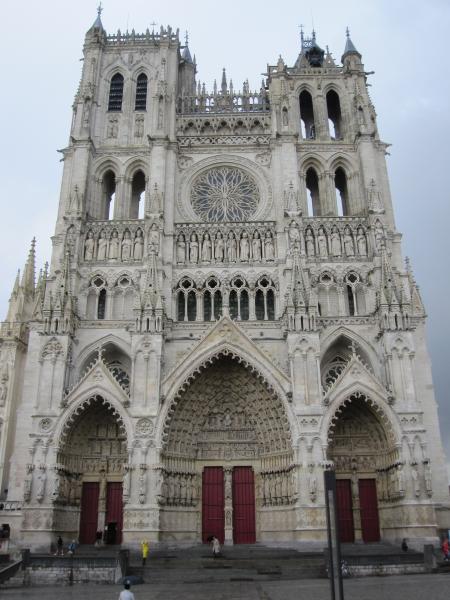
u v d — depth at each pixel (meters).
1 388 64.44
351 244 64.94
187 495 56.44
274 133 70.31
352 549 49.75
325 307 62.56
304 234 65.06
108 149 71.50
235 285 63.47
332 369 61.31
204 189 70.56
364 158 68.75
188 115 73.81
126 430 53.41
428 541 49.38
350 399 55.25
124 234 65.69
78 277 62.97
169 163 69.06
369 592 31.08
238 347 57.00
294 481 51.78
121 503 57.09
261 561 44.06
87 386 55.09
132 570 41.78
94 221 66.06
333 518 19.20
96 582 39.09
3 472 61.28
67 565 39.84
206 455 58.69
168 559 45.69
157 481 51.81
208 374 59.62
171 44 78.31
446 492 55.50
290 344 55.97
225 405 60.59
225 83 78.56
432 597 28.58
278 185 68.06
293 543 51.31
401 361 55.56
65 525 54.09
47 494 51.53
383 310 57.31
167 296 62.16
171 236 64.88
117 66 78.12
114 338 60.06
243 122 73.62
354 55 77.56
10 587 37.62
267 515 55.69
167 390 55.06
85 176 67.75
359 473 57.91
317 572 41.12
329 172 70.44
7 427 62.91
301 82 77.06
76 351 59.41
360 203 68.56
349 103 75.25
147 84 77.25
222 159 71.25
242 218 69.06
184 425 58.12
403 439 52.69
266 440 57.84
